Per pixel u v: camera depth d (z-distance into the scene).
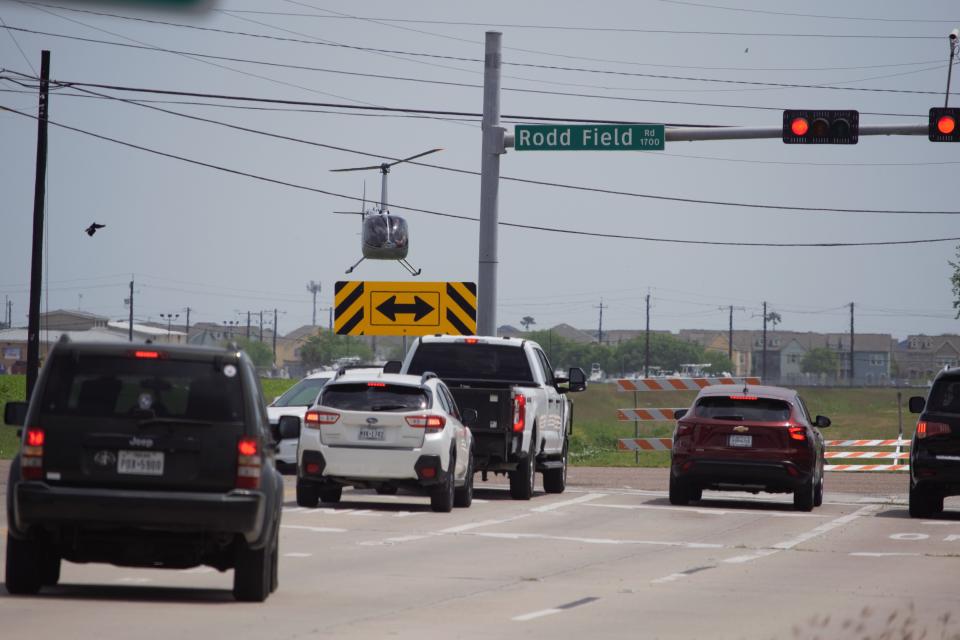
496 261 90.94
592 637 29.45
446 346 72.75
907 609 35.19
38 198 109.94
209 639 27.75
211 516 32.44
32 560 33.34
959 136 77.06
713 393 68.25
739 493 82.69
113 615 30.58
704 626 31.44
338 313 101.50
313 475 60.88
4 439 121.12
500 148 89.81
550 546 49.97
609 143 85.12
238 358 33.28
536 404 70.50
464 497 65.12
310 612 32.25
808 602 36.19
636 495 75.94
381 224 101.25
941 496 64.44
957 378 63.34
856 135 78.94
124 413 32.72
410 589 37.25
